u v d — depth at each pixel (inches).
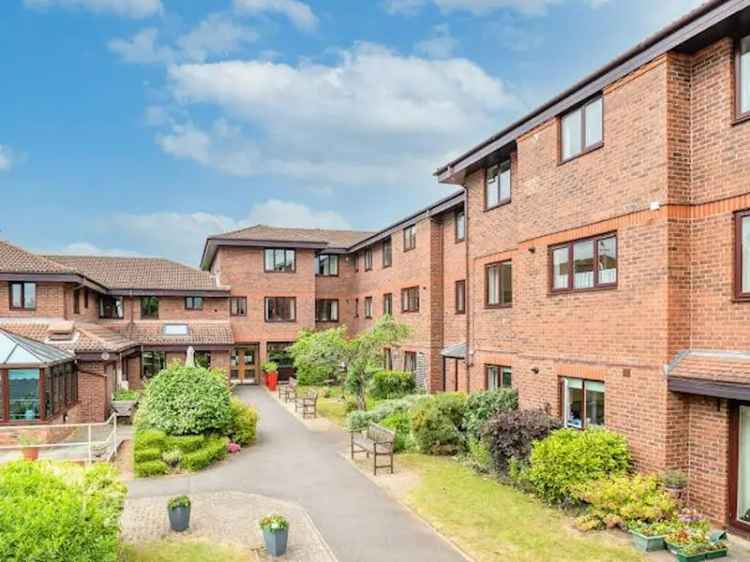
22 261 877.2
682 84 396.8
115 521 310.7
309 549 352.8
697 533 334.0
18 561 230.1
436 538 366.3
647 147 408.2
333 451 625.6
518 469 461.4
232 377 1333.7
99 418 828.0
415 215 999.6
